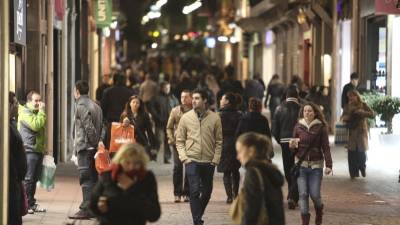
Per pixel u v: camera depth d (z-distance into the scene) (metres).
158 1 140.00
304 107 23.08
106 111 34.00
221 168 27.61
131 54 158.25
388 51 43.62
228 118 27.48
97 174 25.17
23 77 33.06
